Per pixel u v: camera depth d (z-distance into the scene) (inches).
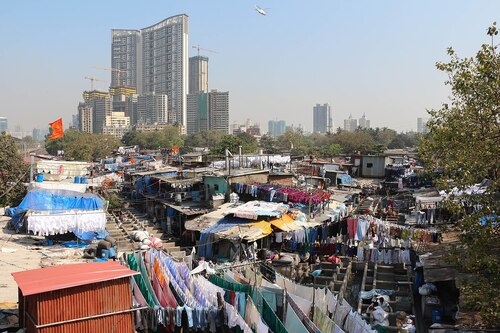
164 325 613.6
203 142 6210.6
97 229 1127.6
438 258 832.9
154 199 1631.4
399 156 3348.9
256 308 603.2
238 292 644.1
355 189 2185.0
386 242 1065.5
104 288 533.0
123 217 1572.3
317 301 679.7
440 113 629.6
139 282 687.7
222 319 617.9
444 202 603.5
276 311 645.9
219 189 1502.2
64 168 2000.5
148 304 631.2
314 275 1015.6
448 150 605.0
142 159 3026.6
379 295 877.2
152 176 1800.0
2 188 1780.3
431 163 639.8
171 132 6171.3
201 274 810.2
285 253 1115.3
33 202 1135.0
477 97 569.3
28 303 532.7
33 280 526.9
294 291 725.9
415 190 1920.5
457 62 586.9
